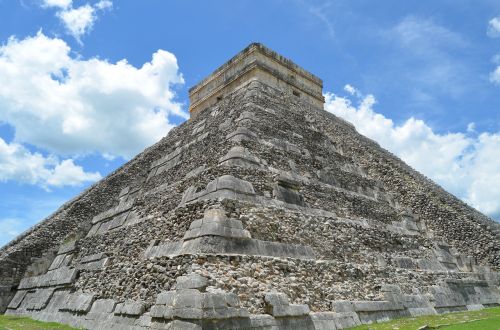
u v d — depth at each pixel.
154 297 9.46
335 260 12.13
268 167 14.46
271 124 17.72
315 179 15.95
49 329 11.04
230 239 10.15
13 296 16.41
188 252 10.02
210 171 13.02
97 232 17.69
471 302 14.43
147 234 12.62
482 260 16.95
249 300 8.84
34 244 17.69
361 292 11.41
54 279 14.79
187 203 11.88
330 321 9.74
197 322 7.64
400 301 11.98
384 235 14.84
